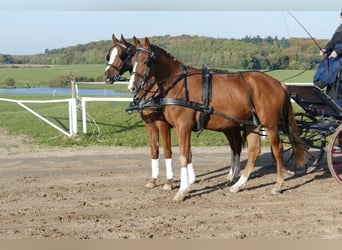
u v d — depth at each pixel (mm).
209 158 11094
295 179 8875
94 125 14875
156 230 6109
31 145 12992
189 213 6840
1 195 7867
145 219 6570
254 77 7695
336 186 8312
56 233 6023
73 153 11805
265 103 7633
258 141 8016
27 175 9438
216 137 13570
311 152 11281
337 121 8312
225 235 5926
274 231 6062
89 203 7379
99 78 40031
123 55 8859
